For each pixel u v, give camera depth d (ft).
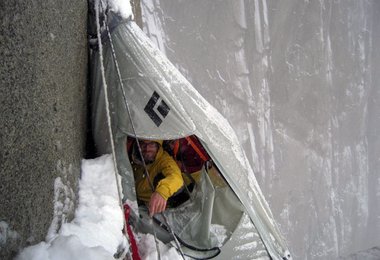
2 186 7.27
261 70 117.60
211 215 15.66
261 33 116.47
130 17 14.34
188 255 15.38
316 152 126.72
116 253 10.80
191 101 14.46
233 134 16.02
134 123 13.43
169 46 108.58
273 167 118.73
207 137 14.08
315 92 125.18
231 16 112.68
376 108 141.38
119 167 13.57
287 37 120.47
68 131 10.93
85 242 9.85
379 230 142.61
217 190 16.10
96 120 13.89
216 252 15.61
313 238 124.67
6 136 7.38
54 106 9.77
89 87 14.05
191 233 15.52
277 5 117.50
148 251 14.14
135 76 13.70
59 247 8.16
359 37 135.95
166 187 13.66
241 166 15.05
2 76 7.24
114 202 11.68
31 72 8.41
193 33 109.81
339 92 132.16
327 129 128.47
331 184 129.59
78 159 12.00
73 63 11.71
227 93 114.21
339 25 130.62
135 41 14.08
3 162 7.29
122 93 13.58
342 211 131.64
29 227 8.23
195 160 15.69
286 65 120.78
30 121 8.35
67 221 10.14
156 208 13.50
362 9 136.15
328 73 128.16
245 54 115.85
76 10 12.17
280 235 16.19
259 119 117.29
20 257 7.70
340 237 130.31
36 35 8.69
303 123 124.16
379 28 140.56
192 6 108.88
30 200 8.29
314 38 123.95
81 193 11.44
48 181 9.26
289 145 121.39
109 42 13.92
